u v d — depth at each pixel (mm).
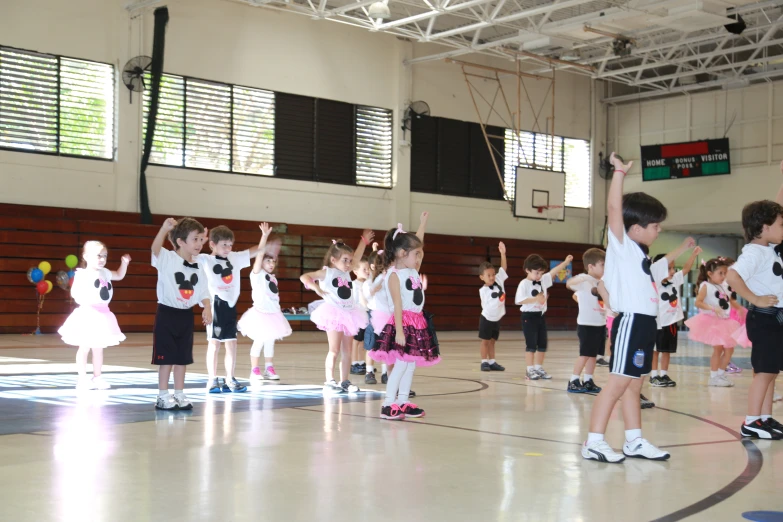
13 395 6047
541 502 2996
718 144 19094
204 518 2705
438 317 18625
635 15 14023
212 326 6418
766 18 16047
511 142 20047
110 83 14625
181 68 15328
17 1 13656
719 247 22469
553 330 20500
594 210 21375
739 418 5348
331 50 17203
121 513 2750
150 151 15055
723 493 3182
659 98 20562
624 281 3906
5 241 13672
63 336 6426
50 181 14062
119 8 14617
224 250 6473
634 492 3182
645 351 3861
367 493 3084
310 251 16875
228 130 15945
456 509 2869
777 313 4477
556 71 20656
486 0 13242
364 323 6898
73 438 4215
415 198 18500
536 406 5824
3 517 2684
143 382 6984
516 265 19859
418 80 18500
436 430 4652
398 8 16172
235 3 15914
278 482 3244
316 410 5434
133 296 14859
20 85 13719
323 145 17172
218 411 5316
